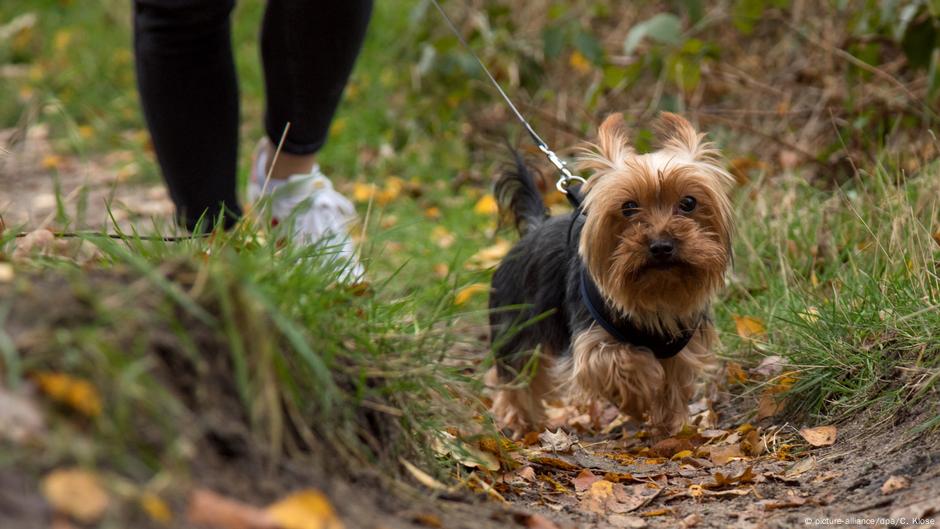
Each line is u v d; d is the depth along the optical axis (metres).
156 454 1.75
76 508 1.54
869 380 3.19
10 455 1.57
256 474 1.91
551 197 5.89
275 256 2.55
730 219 3.51
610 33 6.95
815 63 5.96
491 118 6.92
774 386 3.48
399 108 7.22
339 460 2.19
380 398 2.42
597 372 3.45
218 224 2.62
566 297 3.68
